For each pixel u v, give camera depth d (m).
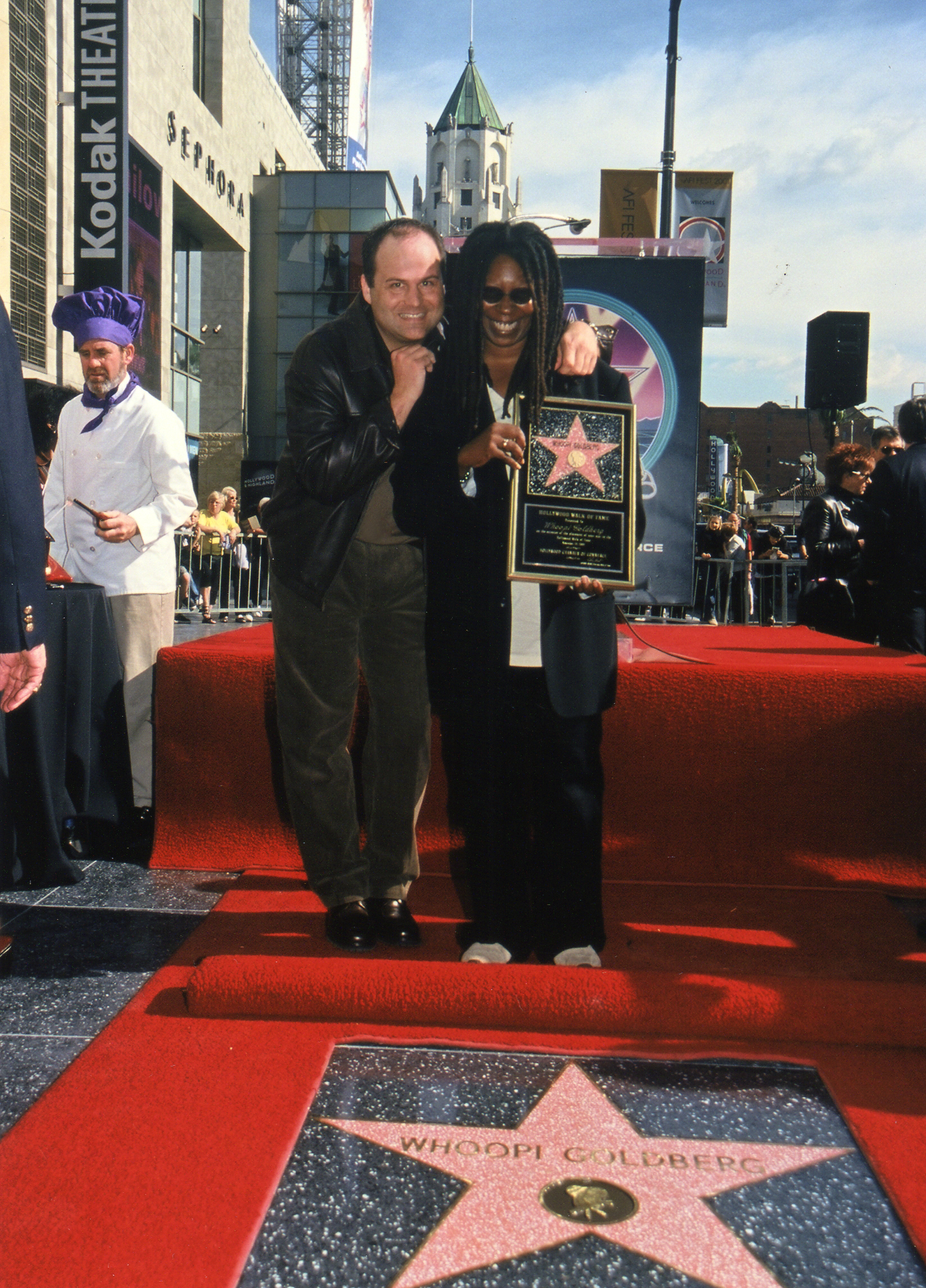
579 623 2.35
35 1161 1.65
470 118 107.75
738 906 2.98
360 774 3.20
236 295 30.55
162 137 22.12
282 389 31.55
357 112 60.38
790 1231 1.53
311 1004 2.16
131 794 3.56
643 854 3.18
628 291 4.94
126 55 15.23
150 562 3.63
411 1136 1.76
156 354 21.84
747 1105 1.89
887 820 3.14
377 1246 1.47
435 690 2.44
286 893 3.03
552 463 2.32
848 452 5.91
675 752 3.13
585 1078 1.98
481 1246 1.48
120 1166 1.64
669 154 10.69
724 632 4.98
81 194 15.45
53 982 2.40
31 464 2.06
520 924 2.47
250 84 29.81
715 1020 2.09
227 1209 1.54
